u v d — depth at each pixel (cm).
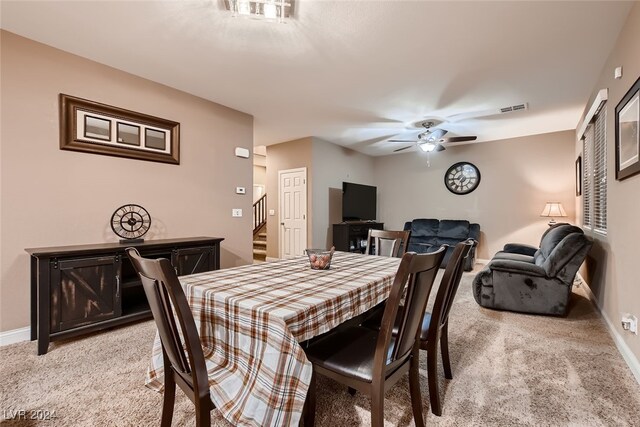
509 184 578
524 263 317
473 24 226
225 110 398
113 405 162
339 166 639
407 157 709
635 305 199
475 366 206
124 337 249
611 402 166
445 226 606
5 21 224
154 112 325
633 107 203
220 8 210
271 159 640
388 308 111
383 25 227
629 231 214
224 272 182
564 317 299
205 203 373
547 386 181
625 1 201
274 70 299
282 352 104
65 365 204
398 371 131
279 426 101
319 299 126
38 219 252
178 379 127
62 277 229
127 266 288
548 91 349
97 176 284
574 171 514
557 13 213
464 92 352
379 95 362
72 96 268
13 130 240
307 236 575
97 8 210
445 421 151
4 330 236
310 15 215
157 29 234
